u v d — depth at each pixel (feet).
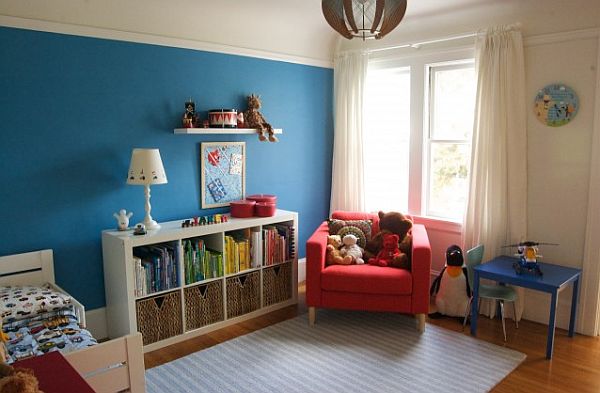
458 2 12.17
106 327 11.00
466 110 13.02
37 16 9.39
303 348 10.41
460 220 13.34
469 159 12.32
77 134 10.19
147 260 10.41
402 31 13.73
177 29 11.44
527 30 11.30
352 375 9.27
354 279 11.00
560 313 11.39
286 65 13.96
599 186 10.52
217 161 12.59
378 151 15.20
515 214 11.66
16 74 9.29
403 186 14.71
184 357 10.03
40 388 4.36
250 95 13.10
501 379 9.12
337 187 15.31
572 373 9.34
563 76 10.87
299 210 14.98
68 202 10.23
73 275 10.44
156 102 11.30
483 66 11.73
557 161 11.15
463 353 10.14
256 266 12.17
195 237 11.66
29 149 9.61
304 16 13.33
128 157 11.00
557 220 11.30
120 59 10.60
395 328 11.43
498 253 11.99
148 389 8.79
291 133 14.38
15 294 8.74
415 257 10.81
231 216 12.32
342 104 14.94
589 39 10.43
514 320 11.81
